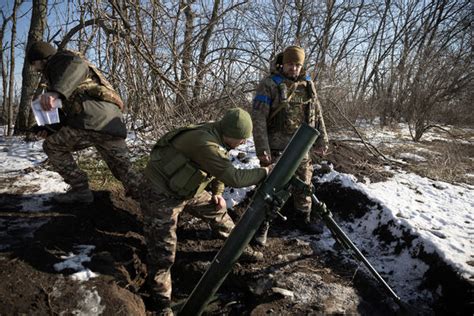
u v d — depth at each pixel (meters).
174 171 2.31
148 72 4.54
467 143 7.34
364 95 8.82
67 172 3.22
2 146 5.06
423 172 4.86
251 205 2.34
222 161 2.18
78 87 2.80
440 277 2.72
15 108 7.29
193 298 2.39
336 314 2.52
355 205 3.78
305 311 2.54
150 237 2.47
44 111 2.63
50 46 2.82
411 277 2.91
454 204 3.80
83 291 2.42
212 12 6.04
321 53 7.45
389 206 3.53
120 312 2.34
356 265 3.07
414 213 3.46
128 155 3.11
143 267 2.89
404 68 8.40
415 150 6.18
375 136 7.30
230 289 2.96
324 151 3.18
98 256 2.77
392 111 8.52
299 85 2.99
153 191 2.40
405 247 3.12
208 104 5.30
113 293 2.45
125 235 3.15
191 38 5.15
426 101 7.12
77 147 3.07
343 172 4.36
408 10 10.37
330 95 6.71
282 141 3.06
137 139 5.00
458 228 3.26
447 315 2.56
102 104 2.89
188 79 4.80
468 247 2.92
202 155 2.19
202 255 3.14
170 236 2.45
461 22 9.66
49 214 3.27
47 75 2.76
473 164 5.63
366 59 9.72
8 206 3.38
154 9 4.44
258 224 2.34
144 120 4.74
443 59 7.48
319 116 3.14
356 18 8.72
